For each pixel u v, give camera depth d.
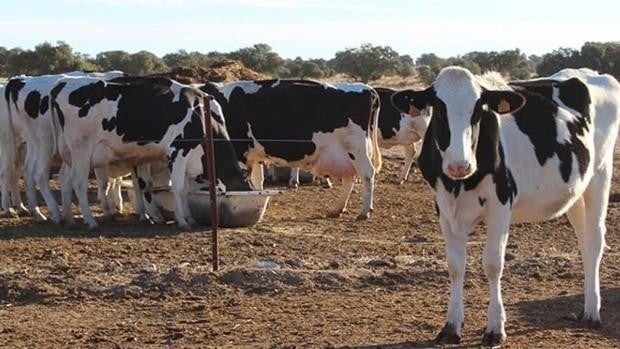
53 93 17.34
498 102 8.41
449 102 8.31
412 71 70.50
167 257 13.88
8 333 9.81
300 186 24.09
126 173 18.58
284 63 82.94
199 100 17.30
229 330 9.81
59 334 9.77
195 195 16.97
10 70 67.19
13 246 14.80
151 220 17.83
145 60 73.69
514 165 8.79
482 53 58.19
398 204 20.67
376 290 11.72
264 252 14.30
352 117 18.58
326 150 18.72
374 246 15.01
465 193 8.60
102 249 14.55
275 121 18.64
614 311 10.55
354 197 21.91
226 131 17.69
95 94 17.20
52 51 67.50
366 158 18.61
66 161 17.47
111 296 11.40
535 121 9.07
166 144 17.19
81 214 19.00
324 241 15.46
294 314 10.48
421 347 8.98
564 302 10.98
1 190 19.16
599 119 9.94
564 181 9.15
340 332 9.64
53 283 11.84
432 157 8.72
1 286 11.60
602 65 57.97
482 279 12.27
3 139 18.88
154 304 11.08
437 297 11.34
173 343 9.34
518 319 10.15
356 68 69.56
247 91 18.70
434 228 17.33
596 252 9.90
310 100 18.59
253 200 16.92
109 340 9.49
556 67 59.03
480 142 8.46
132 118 17.12
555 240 15.58
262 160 19.05
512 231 16.38
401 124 23.81
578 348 8.97
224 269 12.46
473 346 8.97
